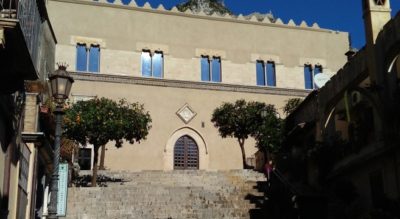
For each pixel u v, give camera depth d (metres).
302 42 41.56
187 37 38.97
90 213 18.14
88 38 36.69
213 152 36.97
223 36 39.84
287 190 19.55
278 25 41.31
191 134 36.97
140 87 36.72
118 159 34.78
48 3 36.50
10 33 9.80
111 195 20.22
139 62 37.41
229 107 31.09
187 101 37.47
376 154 16.25
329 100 20.48
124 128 24.70
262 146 26.16
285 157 23.62
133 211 18.58
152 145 35.84
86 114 23.92
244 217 18.69
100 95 35.62
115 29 37.50
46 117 17.58
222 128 31.05
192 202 19.91
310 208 18.31
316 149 19.92
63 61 35.75
